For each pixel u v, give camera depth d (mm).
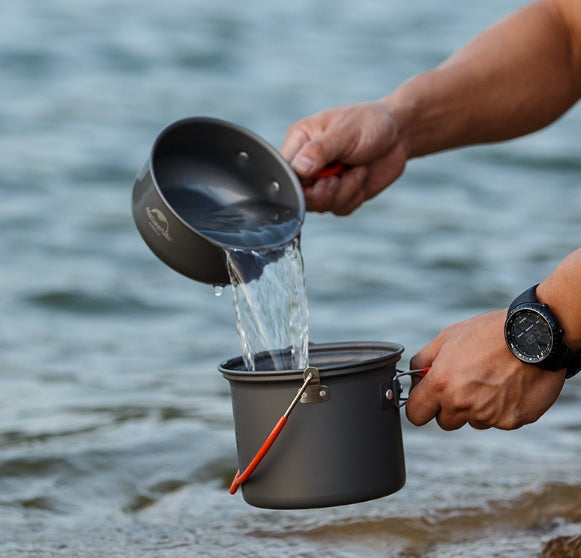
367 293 5938
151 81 11734
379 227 7348
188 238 2271
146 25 13969
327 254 6742
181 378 4453
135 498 3057
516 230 7203
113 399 4066
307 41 13727
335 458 2057
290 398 2043
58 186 8320
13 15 14102
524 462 3230
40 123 10047
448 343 2182
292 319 2361
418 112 2904
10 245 6977
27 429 3631
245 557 2549
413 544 2592
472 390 2154
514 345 2104
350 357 2342
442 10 15750
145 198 2340
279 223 2461
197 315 5668
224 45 13258
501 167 8938
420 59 12812
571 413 3824
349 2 16172
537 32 3016
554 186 8422
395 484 2131
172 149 2498
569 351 2109
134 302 5887
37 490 3096
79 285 6090
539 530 2662
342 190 2791
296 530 2721
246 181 2580
